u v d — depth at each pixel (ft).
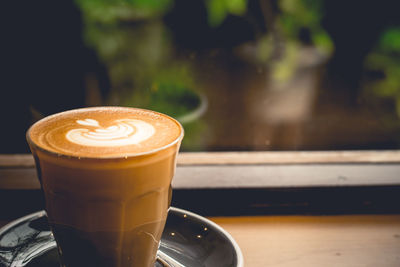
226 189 1.57
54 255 1.36
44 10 2.89
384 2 3.83
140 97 3.34
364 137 3.86
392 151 1.87
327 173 1.68
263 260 1.40
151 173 1.18
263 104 4.30
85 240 1.23
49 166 1.17
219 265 1.31
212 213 1.59
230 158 1.78
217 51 4.09
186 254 1.36
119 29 3.31
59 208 1.21
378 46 4.01
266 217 1.59
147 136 1.24
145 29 3.50
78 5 2.97
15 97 2.71
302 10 3.91
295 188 1.59
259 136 3.75
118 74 3.36
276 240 1.49
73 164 1.14
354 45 4.13
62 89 2.89
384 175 1.67
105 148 1.18
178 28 3.75
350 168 1.71
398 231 1.54
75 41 3.01
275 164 1.73
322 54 4.24
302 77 4.59
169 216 1.45
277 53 4.17
